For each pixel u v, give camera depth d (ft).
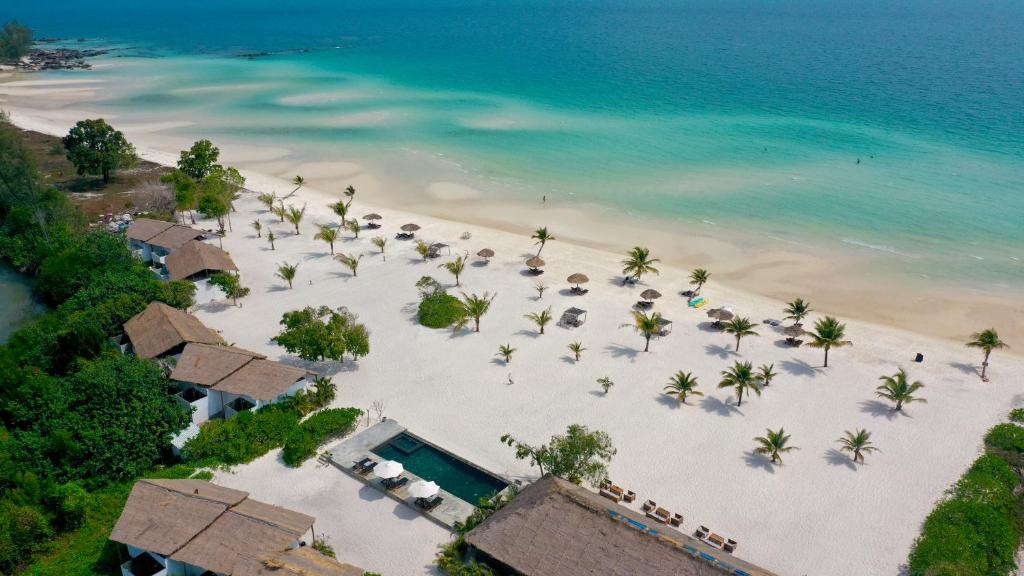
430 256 244.63
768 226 276.21
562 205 303.07
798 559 113.50
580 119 455.63
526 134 419.54
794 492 129.90
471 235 268.00
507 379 167.32
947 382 170.09
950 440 146.61
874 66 629.51
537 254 250.16
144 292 187.42
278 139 415.23
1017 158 354.54
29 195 252.62
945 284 226.99
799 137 403.75
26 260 231.71
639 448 142.10
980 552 112.98
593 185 328.08
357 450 138.21
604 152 380.37
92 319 171.12
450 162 366.22
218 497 111.04
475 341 186.09
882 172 338.95
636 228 276.41
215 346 159.43
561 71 637.30
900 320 205.36
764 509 125.29
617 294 217.77
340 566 100.53
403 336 187.62
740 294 221.46
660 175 341.41
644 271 222.07
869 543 117.29
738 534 118.93
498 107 495.41
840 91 523.29
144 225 238.68
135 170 345.10
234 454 134.21
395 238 262.88
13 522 108.58
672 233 270.87
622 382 167.22
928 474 135.44
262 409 146.20
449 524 118.52
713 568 95.50
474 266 238.27
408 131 429.79
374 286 220.02
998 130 405.18
